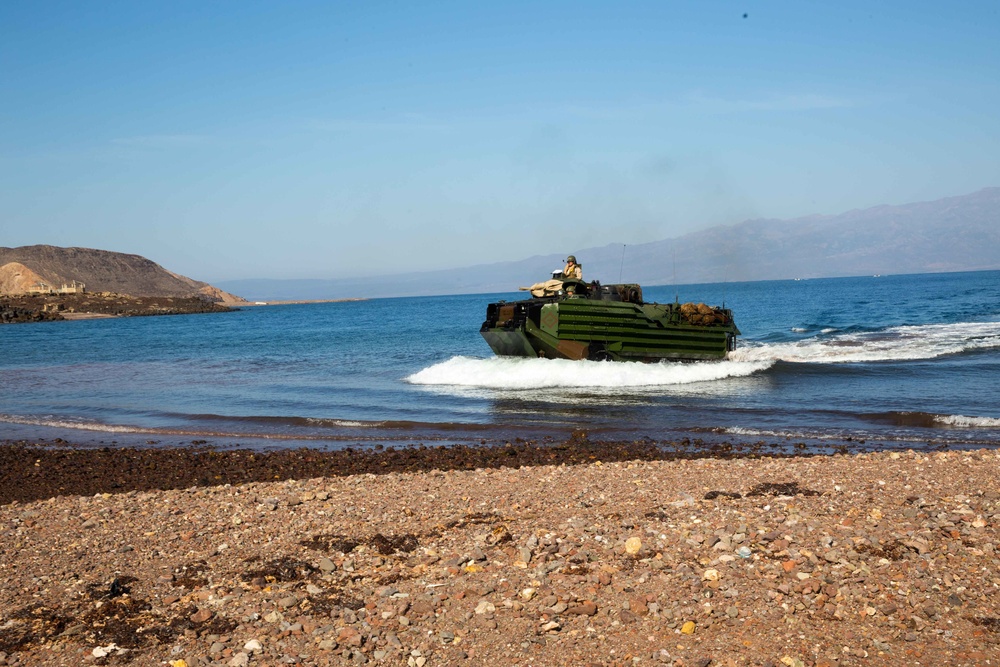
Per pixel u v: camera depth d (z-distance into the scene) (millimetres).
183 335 89000
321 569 10625
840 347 42812
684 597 9156
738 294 161500
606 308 32656
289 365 45312
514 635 8492
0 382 41188
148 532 12477
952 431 21625
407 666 8023
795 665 7738
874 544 10461
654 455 19281
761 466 15594
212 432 24516
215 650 8367
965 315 69125
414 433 23422
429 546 11352
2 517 13750
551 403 27891
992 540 10414
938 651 7934
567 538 11281
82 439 24094
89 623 9164
